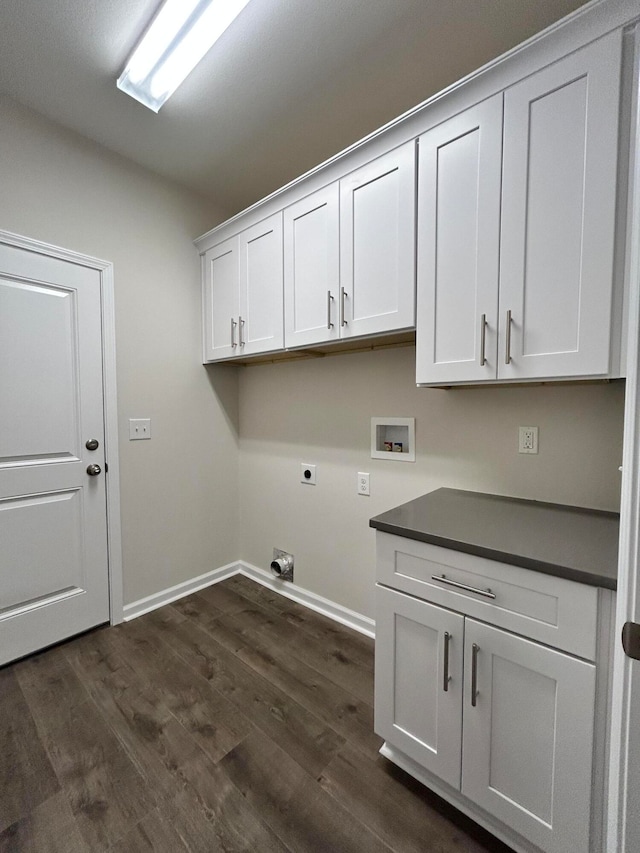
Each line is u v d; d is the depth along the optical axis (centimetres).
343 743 137
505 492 155
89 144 195
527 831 98
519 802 99
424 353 138
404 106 172
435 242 134
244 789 121
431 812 114
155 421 229
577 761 90
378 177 150
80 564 200
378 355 193
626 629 67
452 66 151
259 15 129
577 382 136
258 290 206
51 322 186
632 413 69
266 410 254
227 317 228
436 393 174
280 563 240
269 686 165
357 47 142
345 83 159
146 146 201
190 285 243
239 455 276
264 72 153
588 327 106
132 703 155
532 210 113
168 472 237
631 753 66
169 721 146
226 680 168
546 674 94
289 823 111
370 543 202
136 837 107
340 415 212
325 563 224
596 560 93
